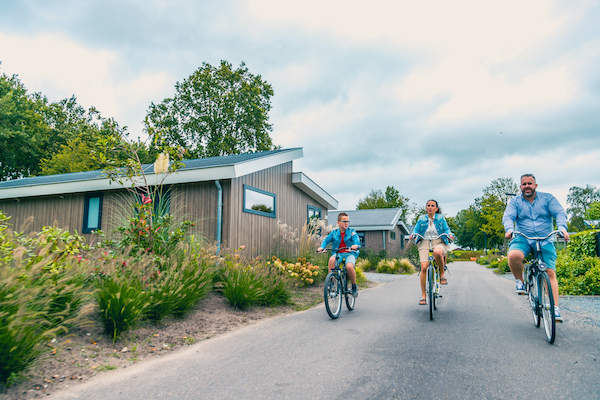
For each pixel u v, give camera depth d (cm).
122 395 256
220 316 539
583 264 890
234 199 938
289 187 1281
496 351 350
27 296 305
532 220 447
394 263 1744
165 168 727
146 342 397
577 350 349
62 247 455
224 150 3069
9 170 2897
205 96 3130
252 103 3156
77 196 1095
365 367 308
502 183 5484
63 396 255
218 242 888
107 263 480
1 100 2675
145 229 578
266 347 384
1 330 271
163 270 529
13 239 420
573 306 629
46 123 3256
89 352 348
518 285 476
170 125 3014
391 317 540
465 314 558
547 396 242
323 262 1002
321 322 515
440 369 299
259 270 689
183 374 301
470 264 3872
